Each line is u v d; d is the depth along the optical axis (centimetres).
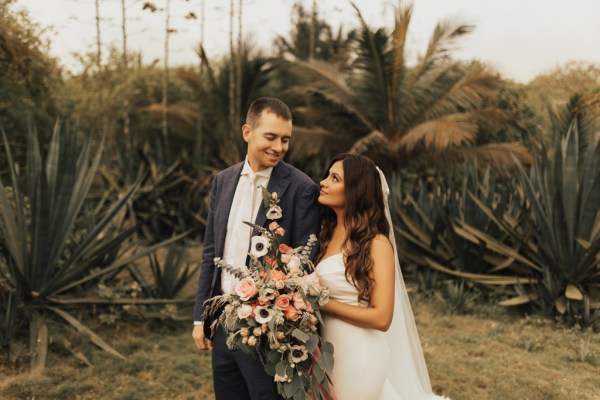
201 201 1048
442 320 545
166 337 491
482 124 1193
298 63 1347
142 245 906
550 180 557
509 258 608
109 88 1445
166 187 1002
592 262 527
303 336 192
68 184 456
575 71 1265
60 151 452
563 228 526
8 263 457
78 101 1334
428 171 1235
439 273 675
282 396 223
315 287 203
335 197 233
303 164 1360
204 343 248
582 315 518
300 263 205
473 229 609
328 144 1296
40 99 952
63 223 459
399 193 780
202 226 980
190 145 1659
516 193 638
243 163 242
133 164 1029
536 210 547
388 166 1252
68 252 548
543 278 557
